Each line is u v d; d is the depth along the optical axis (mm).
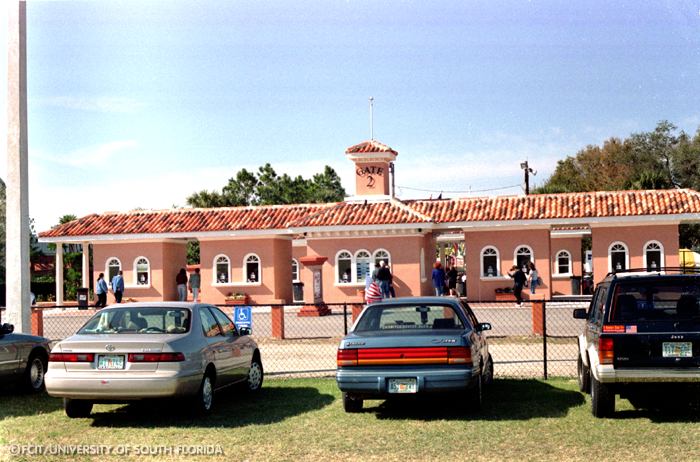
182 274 33781
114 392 9344
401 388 9406
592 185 63312
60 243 35188
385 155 34031
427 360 9398
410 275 31547
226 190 63344
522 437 8648
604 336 9008
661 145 60969
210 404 10305
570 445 8242
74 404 10102
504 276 32000
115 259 34562
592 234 31156
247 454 8211
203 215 35000
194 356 9797
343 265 32125
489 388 11992
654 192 31953
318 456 8078
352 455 8086
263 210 35031
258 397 11719
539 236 31797
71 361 9484
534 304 19094
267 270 33469
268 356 16766
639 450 7957
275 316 19641
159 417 10141
